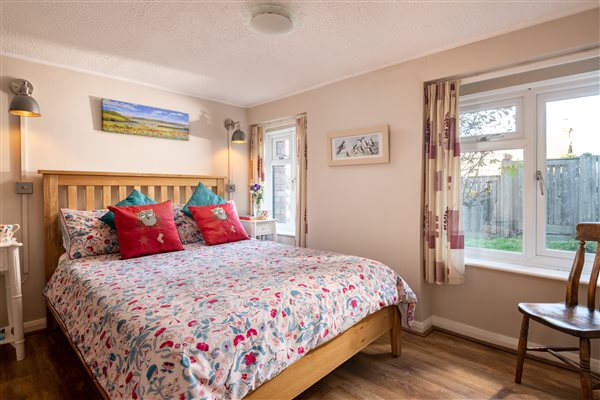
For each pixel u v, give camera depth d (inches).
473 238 105.4
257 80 122.4
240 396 46.9
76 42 90.2
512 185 97.7
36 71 101.3
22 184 98.0
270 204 163.9
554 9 75.5
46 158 103.1
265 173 162.4
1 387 73.0
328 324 62.6
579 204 87.2
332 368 66.1
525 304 75.2
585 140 86.2
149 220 97.9
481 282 96.5
